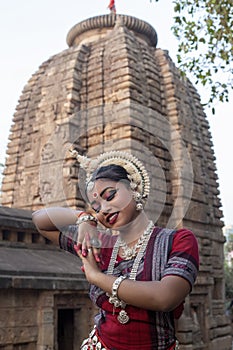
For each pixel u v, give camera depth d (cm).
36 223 260
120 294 201
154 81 1612
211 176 1759
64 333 1074
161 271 210
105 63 1605
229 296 2391
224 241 1730
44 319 922
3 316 859
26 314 905
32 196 1477
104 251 226
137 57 1616
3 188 1627
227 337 1614
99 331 224
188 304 1389
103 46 1667
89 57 1677
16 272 875
